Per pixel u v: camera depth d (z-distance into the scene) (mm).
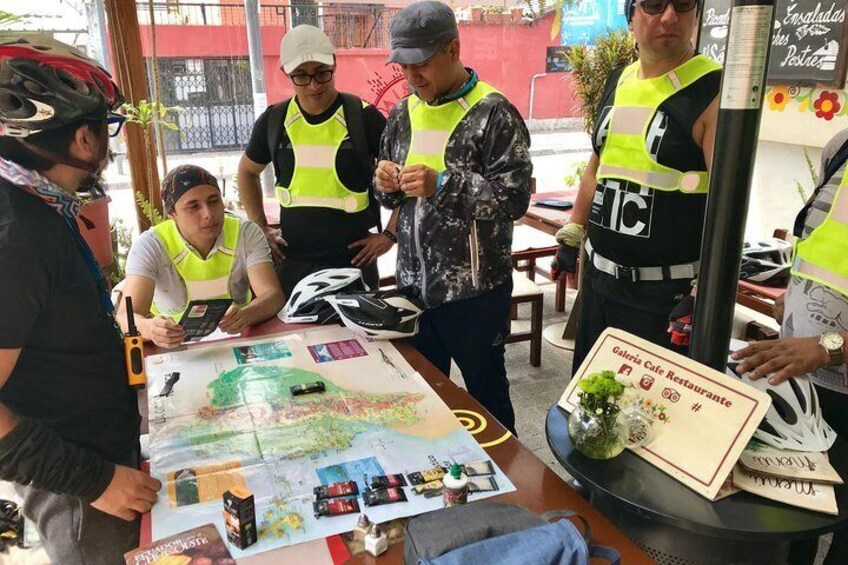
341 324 1920
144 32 3781
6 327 994
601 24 3773
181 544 1003
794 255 1500
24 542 2000
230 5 3926
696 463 1066
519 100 5594
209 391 1501
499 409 2301
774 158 3504
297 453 1244
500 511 904
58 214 1081
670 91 1709
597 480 1090
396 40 1892
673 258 1774
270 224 3234
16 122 975
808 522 973
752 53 1000
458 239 2033
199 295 2086
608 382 1118
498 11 4945
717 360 1163
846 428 1442
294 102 2547
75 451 1073
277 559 976
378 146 2537
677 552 1062
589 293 2033
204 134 4070
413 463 1208
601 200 1908
